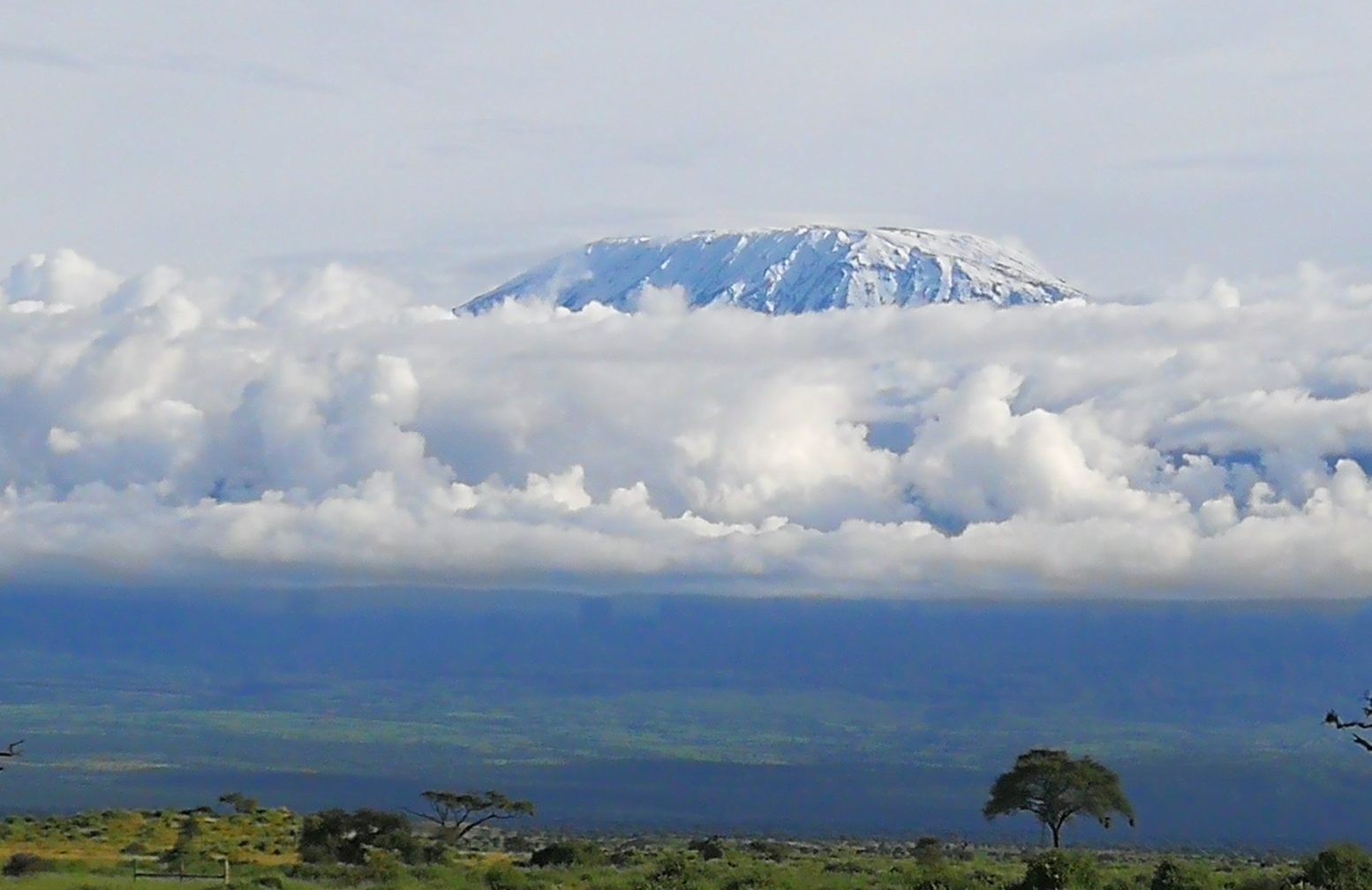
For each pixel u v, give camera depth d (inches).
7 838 4382.4
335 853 3966.5
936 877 3203.7
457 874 3398.1
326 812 4173.2
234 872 3277.6
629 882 3196.4
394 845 3991.1
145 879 3127.5
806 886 3171.8
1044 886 2920.8
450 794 5570.9
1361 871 2839.6
